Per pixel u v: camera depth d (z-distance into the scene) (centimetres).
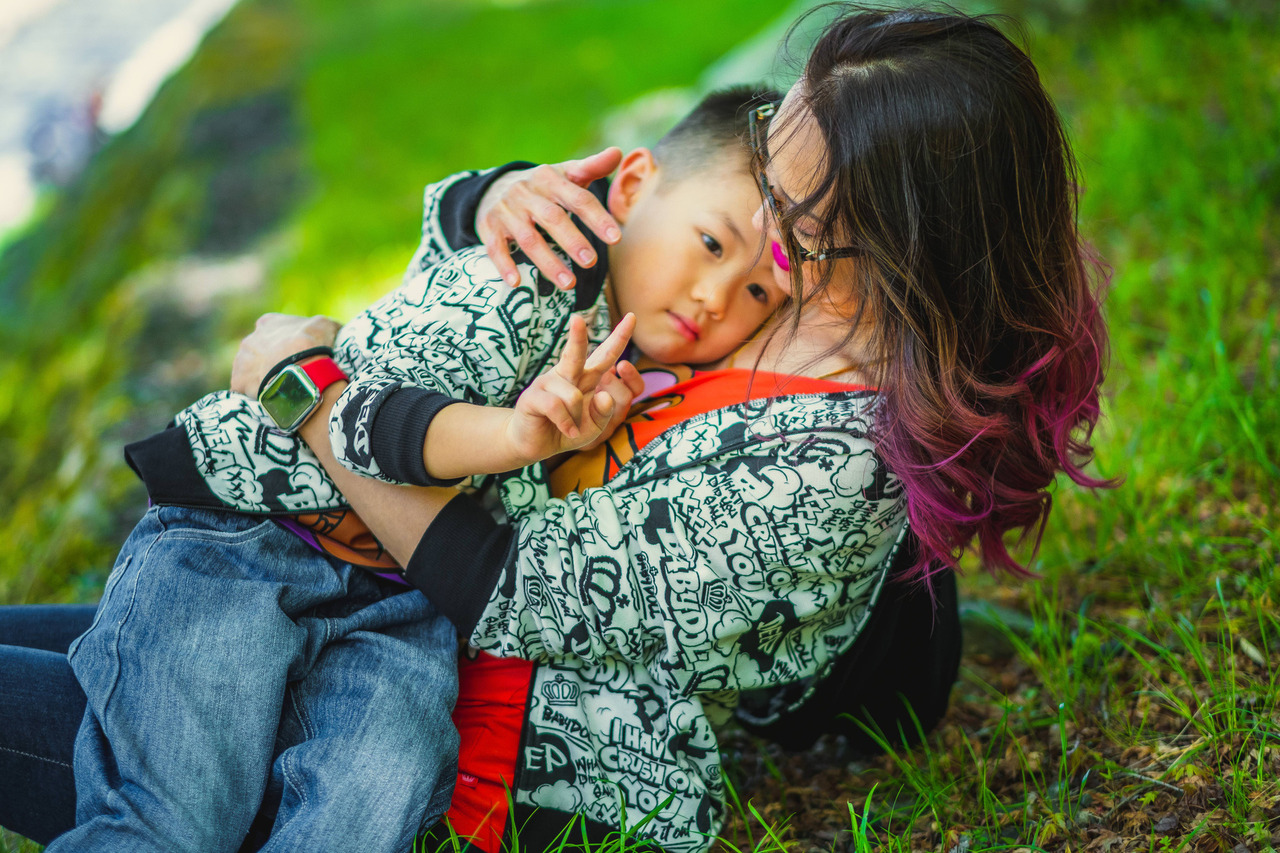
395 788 128
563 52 795
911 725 176
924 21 132
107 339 469
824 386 139
